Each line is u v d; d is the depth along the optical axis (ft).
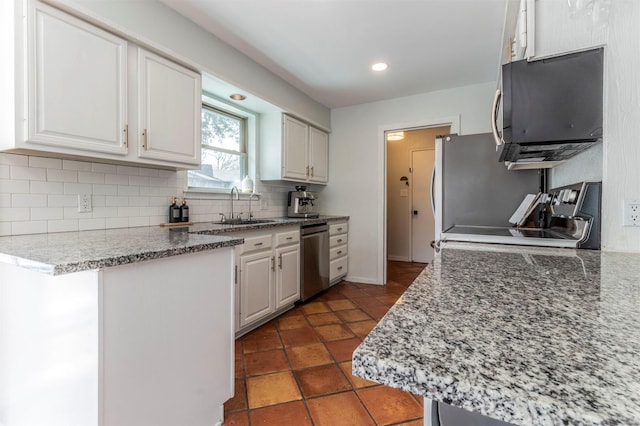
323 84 10.64
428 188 17.02
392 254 17.90
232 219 9.36
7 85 4.27
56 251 3.61
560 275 2.75
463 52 8.44
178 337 4.04
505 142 4.24
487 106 10.59
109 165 6.21
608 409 0.94
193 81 6.90
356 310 9.60
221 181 9.73
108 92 5.26
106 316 3.23
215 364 4.63
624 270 2.98
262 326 8.36
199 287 4.35
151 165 6.44
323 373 6.08
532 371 1.13
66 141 4.71
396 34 7.52
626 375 1.10
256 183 10.61
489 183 7.85
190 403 4.21
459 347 1.32
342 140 13.26
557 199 5.75
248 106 9.86
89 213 5.91
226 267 4.82
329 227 11.69
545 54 4.22
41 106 4.43
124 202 6.50
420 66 9.30
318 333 7.90
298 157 11.27
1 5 4.28
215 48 7.45
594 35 4.08
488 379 1.09
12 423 4.17
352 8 6.51
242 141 10.53
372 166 12.67
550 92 4.08
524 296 2.09
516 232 5.93
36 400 3.81
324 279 11.32
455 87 11.00
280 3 6.32
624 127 4.05
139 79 5.78
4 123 4.33
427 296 2.08
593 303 1.93
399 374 1.17
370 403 5.20
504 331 1.49
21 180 5.02
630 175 4.08
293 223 9.51
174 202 7.57
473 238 5.41
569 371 1.13
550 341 1.38
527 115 4.15
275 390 5.53
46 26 4.48
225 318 4.81
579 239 4.47
